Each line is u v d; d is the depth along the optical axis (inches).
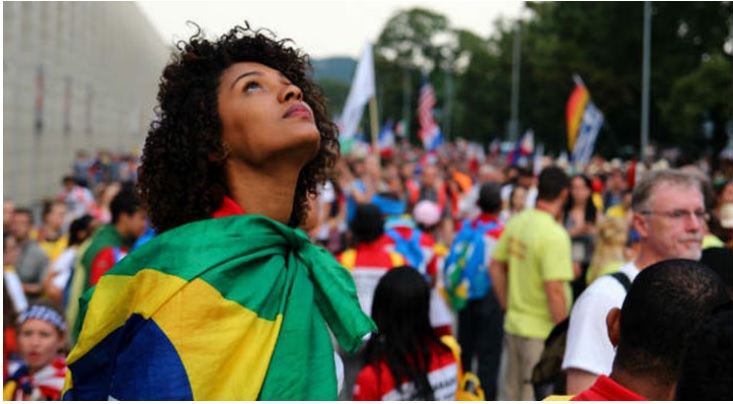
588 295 123.4
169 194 79.4
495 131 2728.8
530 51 2059.5
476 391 169.9
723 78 1144.8
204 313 69.6
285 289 74.0
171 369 68.5
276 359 71.4
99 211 458.9
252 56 83.4
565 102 1802.4
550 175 226.8
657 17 1360.7
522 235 229.1
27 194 924.0
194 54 80.8
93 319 73.5
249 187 77.2
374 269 226.2
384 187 606.2
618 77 1482.5
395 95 3690.9
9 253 279.0
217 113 77.1
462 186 549.0
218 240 72.1
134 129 1668.3
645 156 656.4
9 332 177.3
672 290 76.4
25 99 922.1
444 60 3730.3
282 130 75.2
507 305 245.8
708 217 186.4
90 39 1333.7
